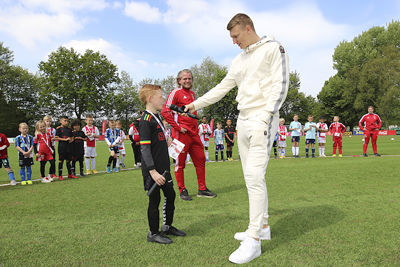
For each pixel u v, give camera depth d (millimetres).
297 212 3352
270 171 6906
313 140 11320
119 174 7609
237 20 2484
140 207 3857
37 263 2152
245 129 2502
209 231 2812
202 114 48656
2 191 5426
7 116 45312
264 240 2539
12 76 48281
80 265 2109
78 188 5523
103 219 3305
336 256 2166
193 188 5234
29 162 6539
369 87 42531
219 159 11930
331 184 5031
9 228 3021
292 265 2043
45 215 3541
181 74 4637
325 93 52656
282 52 2375
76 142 7391
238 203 3969
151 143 2617
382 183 5031
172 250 2363
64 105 41062
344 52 49375
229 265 2070
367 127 10453
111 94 42750
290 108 60344
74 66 40500
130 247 2447
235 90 44656
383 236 2535
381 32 48406
